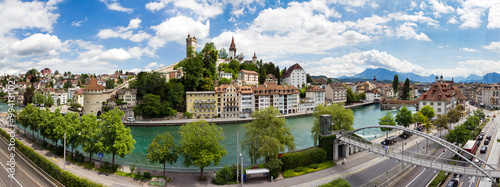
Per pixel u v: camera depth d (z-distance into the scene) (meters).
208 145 48.78
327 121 60.72
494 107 183.62
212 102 146.62
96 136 51.78
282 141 57.16
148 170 51.94
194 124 51.41
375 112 184.62
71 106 177.12
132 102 156.50
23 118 76.25
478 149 69.06
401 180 48.53
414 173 52.03
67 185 42.22
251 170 48.81
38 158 51.06
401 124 98.62
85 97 143.00
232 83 168.25
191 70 158.25
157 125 128.38
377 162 58.97
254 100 157.75
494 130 97.19
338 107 74.25
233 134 106.31
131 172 49.19
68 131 57.06
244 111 153.62
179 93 150.12
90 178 46.41
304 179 49.41
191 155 49.28
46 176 46.81
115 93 168.88
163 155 48.38
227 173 47.84
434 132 96.19
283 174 51.44
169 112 139.62
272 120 57.19
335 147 60.72
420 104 129.75
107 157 66.50
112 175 48.44
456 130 69.25
